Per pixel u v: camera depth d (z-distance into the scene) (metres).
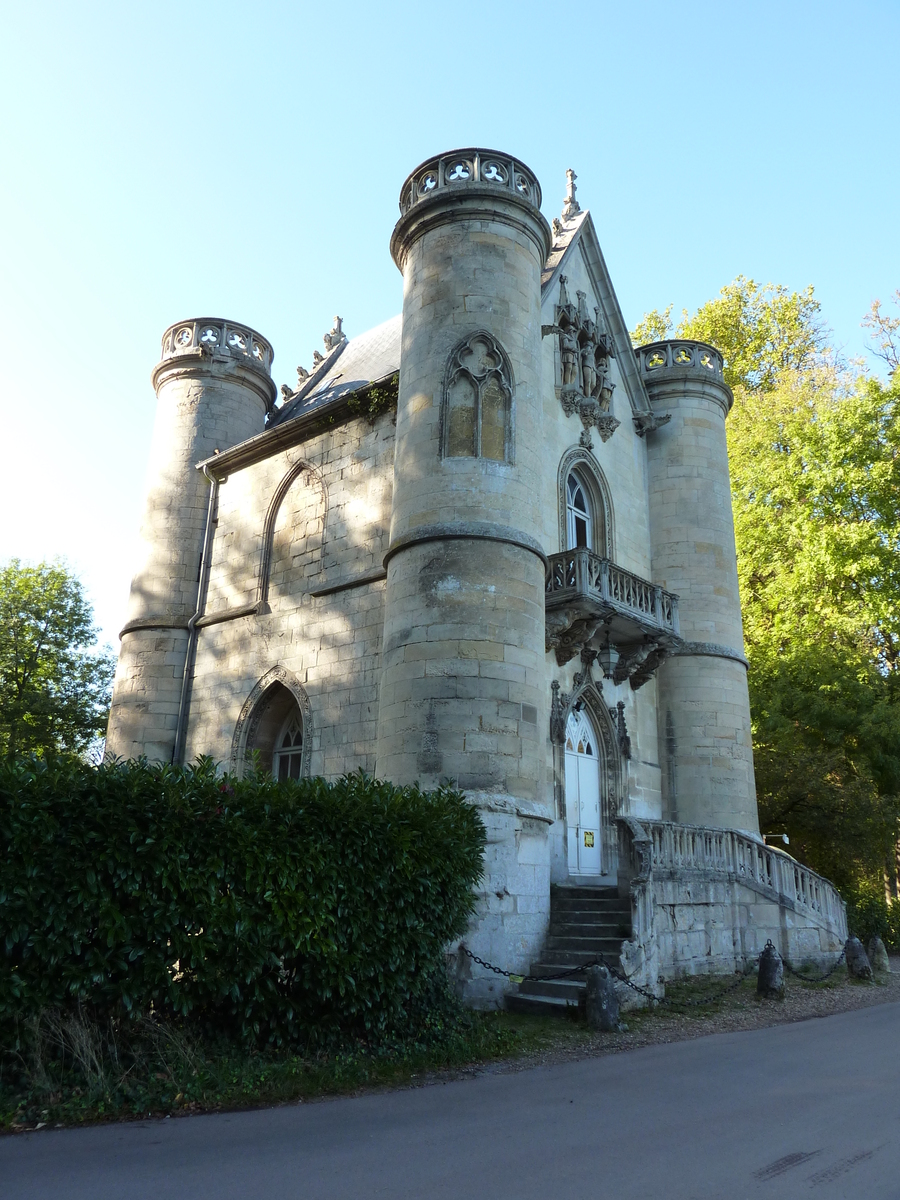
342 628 18.66
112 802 7.77
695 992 13.89
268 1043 8.33
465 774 13.62
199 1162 5.84
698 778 20.31
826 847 24.25
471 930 12.66
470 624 14.40
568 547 19.31
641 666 20.12
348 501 19.53
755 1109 7.19
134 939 7.70
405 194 17.88
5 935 7.13
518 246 17.02
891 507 26.59
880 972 18.03
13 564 30.22
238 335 25.70
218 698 21.00
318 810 9.12
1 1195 5.22
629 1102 7.46
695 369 23.14
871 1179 5.46
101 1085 7.05
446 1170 5.68
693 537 21.92
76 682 29.81
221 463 22.97
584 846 18.08
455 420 15.70
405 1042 9.23
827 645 26.86
